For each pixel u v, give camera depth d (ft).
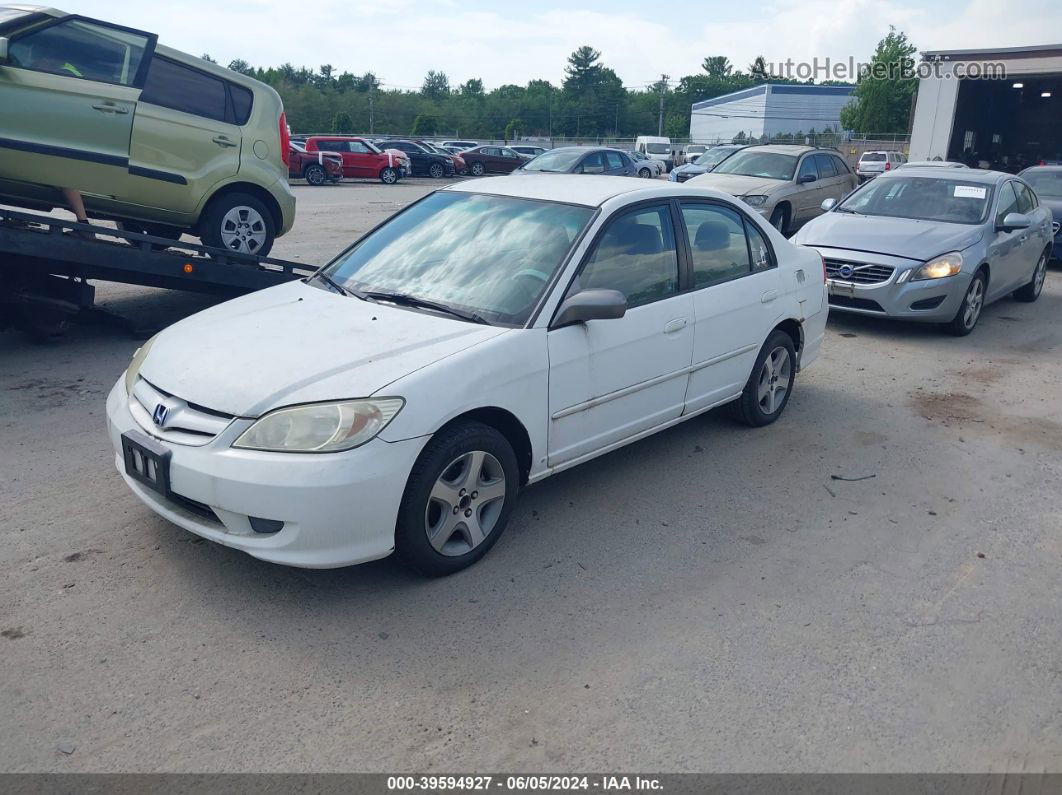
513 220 14.90
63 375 20.59
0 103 21.26
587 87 386.32
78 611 11.28
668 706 9.98
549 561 13.12
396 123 321.73
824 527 14.69
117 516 13.83
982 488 16.61
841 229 29.89
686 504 15.31
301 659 10.55
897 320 31.24
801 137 209.05
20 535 13.10
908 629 11.73
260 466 10.68
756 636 11.41
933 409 21.22
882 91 213.87
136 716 9.46
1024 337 29.17
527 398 12.81
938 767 9.25
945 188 31.73
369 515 11.02
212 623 11.18
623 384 14.57
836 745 9.50
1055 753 9.53
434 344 12.20
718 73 429.38
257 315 13.47
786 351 19.04
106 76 23.08
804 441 18.66
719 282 16.74
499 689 10.16
